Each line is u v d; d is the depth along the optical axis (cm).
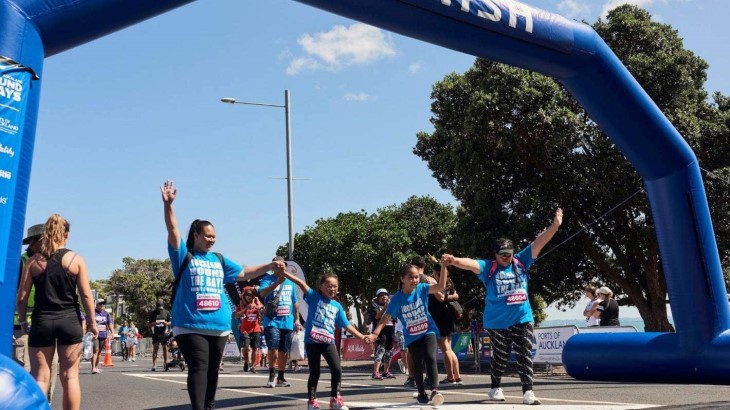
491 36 810
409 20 761
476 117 2114
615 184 2062
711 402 693
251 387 1052
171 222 569
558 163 2120
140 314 7138
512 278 739
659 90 2044
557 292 2502
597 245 2436
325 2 723
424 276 994
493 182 2267
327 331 712
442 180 2555
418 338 731
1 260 520
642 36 2156
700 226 918
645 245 2253
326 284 715
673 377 905
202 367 559
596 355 969
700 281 900
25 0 562
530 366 715
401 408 693
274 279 1076
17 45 551
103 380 1293
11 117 538
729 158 2077
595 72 883
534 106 2047
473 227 2295
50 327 541
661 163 927
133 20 634
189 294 567
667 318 2250
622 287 2334
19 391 379
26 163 554
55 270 550
